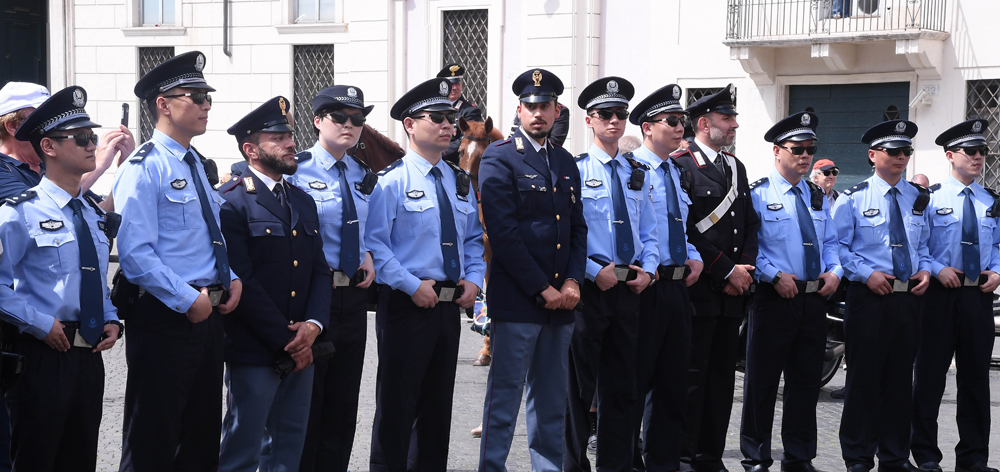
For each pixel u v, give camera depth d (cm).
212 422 396
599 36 1465
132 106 1784
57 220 367
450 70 758
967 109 1230
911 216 555
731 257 519
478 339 957
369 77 1630
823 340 538
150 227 381
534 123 470
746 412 541
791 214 536
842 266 552
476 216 484
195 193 395
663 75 1427
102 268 377
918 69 1250
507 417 462
